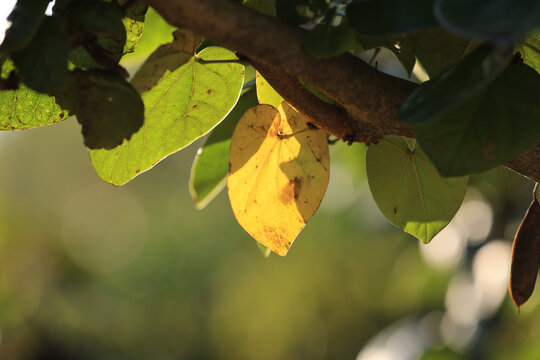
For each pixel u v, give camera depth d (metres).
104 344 4.19
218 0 0.53
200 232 6.32
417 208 0.64
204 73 0.60
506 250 1.33
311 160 0.60
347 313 4.81
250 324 5.55
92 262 5.64
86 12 0.54
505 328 1.37
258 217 0.61
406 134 0.58
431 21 0.52
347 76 0.55
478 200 1.42
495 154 0.53
